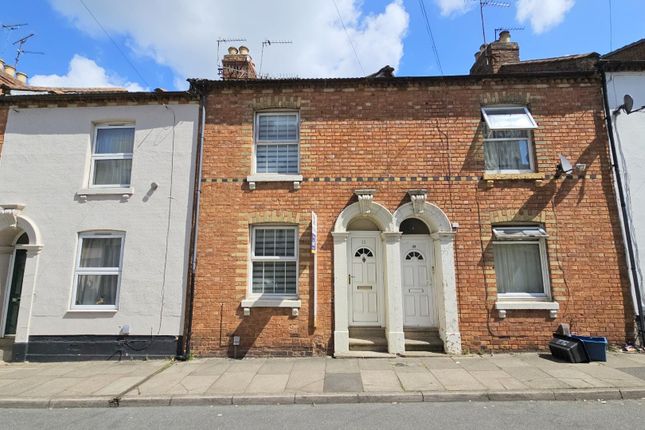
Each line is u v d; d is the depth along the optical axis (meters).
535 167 9.07
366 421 5.12
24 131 9.64
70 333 8.65
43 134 9.62
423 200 8.80
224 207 9.05
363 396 5.93
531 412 5.34
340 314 8.48
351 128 9.31
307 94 9.49
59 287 8.86
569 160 8.98
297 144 9.49
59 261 8.98
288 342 8.45
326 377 6.86
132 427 5.09
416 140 9.21
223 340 8.51
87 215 9.16
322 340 8.45
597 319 8.33
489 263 8.61
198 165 9.23
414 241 9.23
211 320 8.59
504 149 9.35
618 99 9.16
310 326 8.49
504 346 8.31
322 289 8.63
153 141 9.45
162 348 8.52
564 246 8.62
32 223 9.09
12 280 9.53
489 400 5.88
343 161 9.16
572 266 8.53
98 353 8.55
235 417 5.38
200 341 8.52
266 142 9.51
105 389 6.46
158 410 5.73
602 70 9.17
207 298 8.67
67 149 9.52
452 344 8.28
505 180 8.91
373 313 8.99
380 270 9.15
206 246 8.89
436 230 8.81
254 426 5.03
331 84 9.45
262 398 5.95
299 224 8.91
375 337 8.79
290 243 9.09
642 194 8.75
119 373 7.41
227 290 8.70
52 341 8.62
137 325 8.63
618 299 8.38
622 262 8.51
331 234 8.82
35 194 9.30
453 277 8.54
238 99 9.55
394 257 8.69
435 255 8.96
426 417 5.22
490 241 8.70
